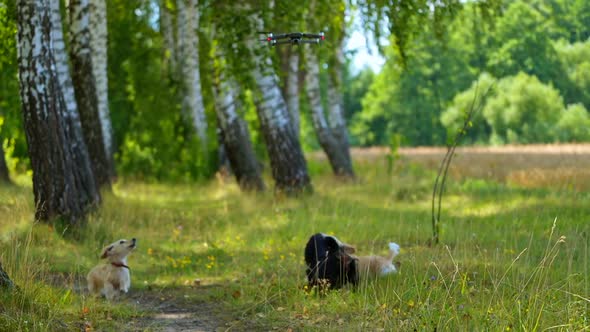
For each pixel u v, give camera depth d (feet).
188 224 57.06
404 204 69.26
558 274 34.65
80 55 64.49
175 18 105.60
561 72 179.22
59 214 48.14
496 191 75.87
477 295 31.50
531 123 197.88
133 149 96.94
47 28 48.37
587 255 39.24
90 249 45.88
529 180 86.58
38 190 48.32
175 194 79.97
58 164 48.39
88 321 30.04
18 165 93.25
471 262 38.11
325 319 30.32
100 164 65.77
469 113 50.42
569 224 50.39
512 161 123.75
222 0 66.54
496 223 53.78
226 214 60.64
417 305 29.32
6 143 91.35
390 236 50.19
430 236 48.73
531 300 28.78
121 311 32.14
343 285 33.86
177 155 95.14
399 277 34.27
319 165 103.91
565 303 29.45
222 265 43.04
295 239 49.60
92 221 50.55
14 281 32.04
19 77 48.62
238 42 65.57
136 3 104.58
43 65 48.26
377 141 329.52
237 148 77.71
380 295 32.35
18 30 48.21
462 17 75.97
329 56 84.33
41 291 31.91
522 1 145.38
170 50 104.83
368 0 65.51
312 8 72.33
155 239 50.88
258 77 71.31
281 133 71.56
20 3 47.78
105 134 82.43
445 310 28.81
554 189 72.54
